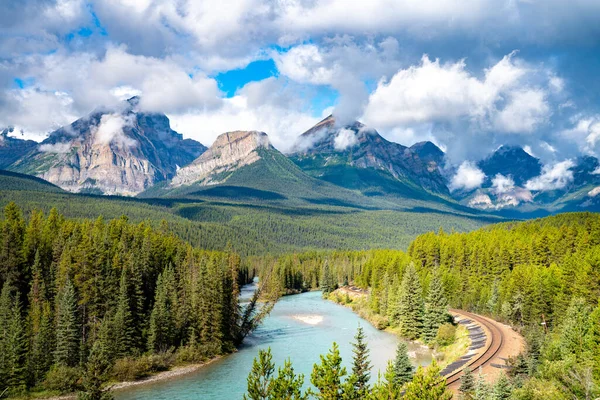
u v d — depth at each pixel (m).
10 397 78.75
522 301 112.19
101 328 91.94
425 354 102.06
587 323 69.44
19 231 119.06
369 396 41.62
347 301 183.38
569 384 47.12
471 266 163.00
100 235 128.38
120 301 96.12
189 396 79.38
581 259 113.88
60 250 112.62
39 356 84.81
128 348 95.19
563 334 70.50
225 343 108.31
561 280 109.94
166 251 139.25
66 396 80.88
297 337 122.25
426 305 115.94
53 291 102.12
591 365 53.91
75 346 88.88
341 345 112.00
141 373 91.00
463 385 59.34
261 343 116.12
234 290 121.25
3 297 89.69
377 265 187.25
